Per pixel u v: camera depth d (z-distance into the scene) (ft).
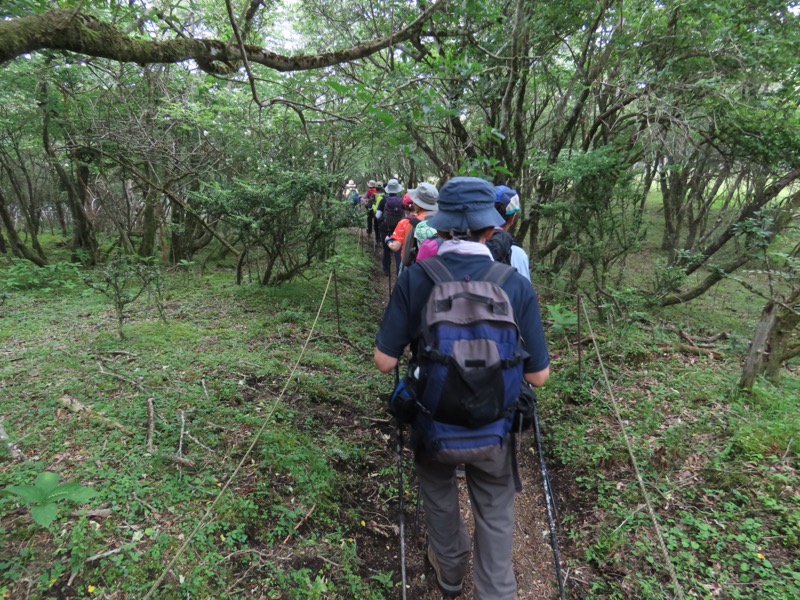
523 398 6.84
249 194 22.63
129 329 18.12
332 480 10.51
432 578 8.91
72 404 11.55
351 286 29.32
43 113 28.60
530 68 23.80
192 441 10.49
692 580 8.04
